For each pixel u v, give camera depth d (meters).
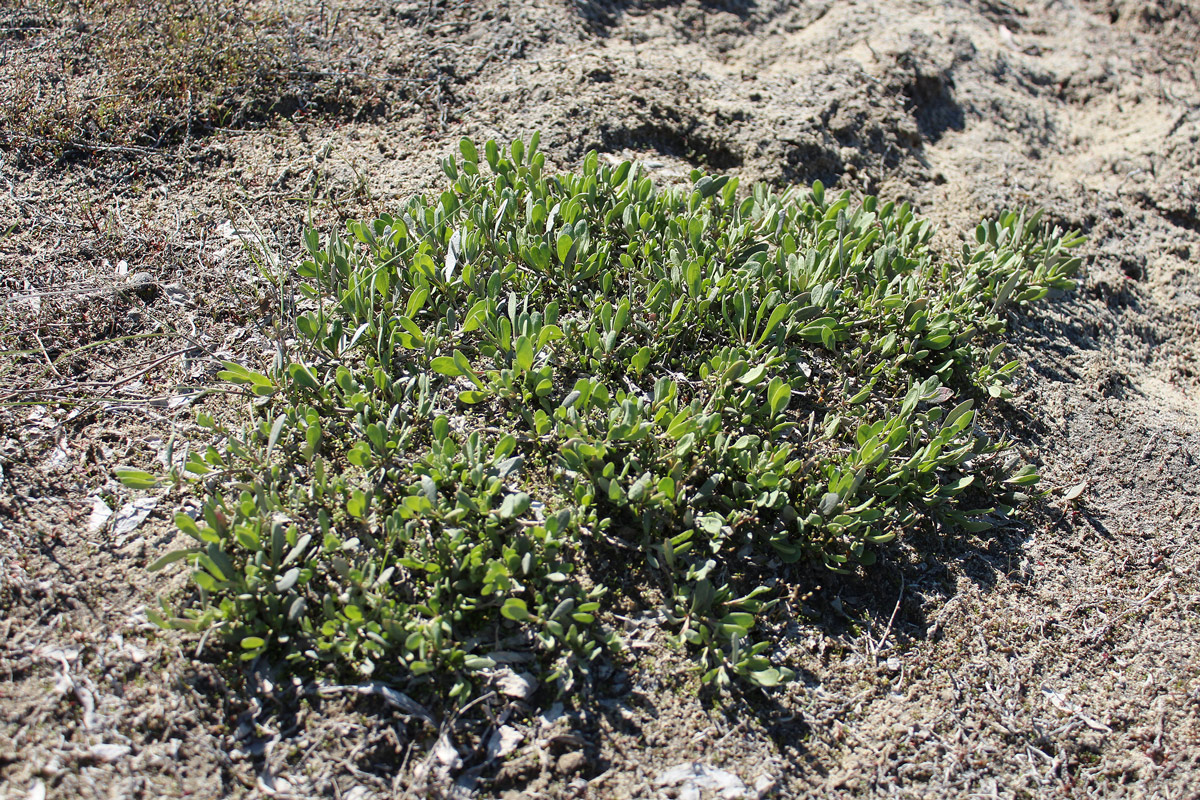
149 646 2.37
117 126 3.86
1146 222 4.62
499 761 2.32
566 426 2.72
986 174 4.64
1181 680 2.79
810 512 2.85
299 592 2.48
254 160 3.87
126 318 3.20
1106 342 3.94
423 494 2.60
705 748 2.42
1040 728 2.63
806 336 3.20
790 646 2.68
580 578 2.64
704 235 3.52
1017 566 3.02
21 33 4.16
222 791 2.17
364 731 2.31
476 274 3.26
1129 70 5.74
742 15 5.31
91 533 2.59
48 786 2.09
